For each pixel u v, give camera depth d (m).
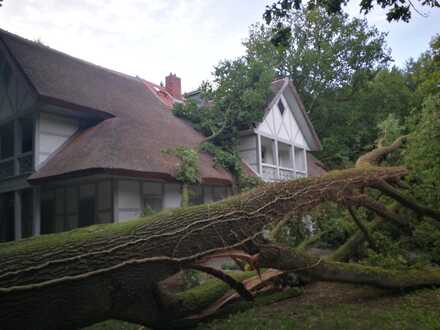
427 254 6.96
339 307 5.18
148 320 3.73
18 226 10.47
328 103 23.00
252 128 13.45
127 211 9.17
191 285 6.66
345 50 23.19
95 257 2.63
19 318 2.26
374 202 6.17
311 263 4.64
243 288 4.21
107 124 10.38
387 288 5.51
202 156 11.64
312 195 4.93
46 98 9.30
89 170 7.79
